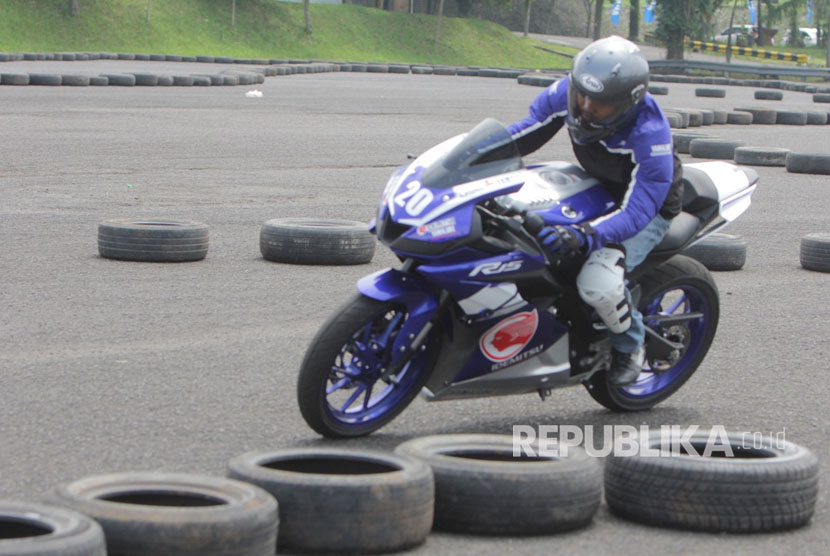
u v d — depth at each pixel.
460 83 47.09
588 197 5.07
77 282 8.48
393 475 3.85
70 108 25.41
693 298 5.90
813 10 101.25
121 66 49.31
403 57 77.69
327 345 4.84
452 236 4.65
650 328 5.71
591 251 4.89
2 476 4.52
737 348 7.40
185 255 9.50
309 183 14.74
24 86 32.72
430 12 88.44
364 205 12.98
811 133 28.22
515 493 4.05
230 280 8.87
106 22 67.00
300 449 4.12
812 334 7.89
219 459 4.84
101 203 12.31
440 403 5.89
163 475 3.70
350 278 9.19
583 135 4.93
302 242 9.63
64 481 4.49
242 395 5.82
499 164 4.85
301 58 72.31
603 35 109.25
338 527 3.75
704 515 4.21
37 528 3.23
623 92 4.69
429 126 24.17
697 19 78.69
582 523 4.20
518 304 4.96
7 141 18.00
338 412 5.12
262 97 32.50
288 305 8.05
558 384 5.35
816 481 4.36
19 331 6.95
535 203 4.89
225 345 6.84
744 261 10.52
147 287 8.42
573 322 5.25
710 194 5.59
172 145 18.62
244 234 10.94
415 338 4.85
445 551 3.92
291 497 3.75
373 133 22.19
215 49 69.25
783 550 4.09
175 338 6.96
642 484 4.28
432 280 4.75
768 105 41.50
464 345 4.99
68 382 5.91
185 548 3.30
